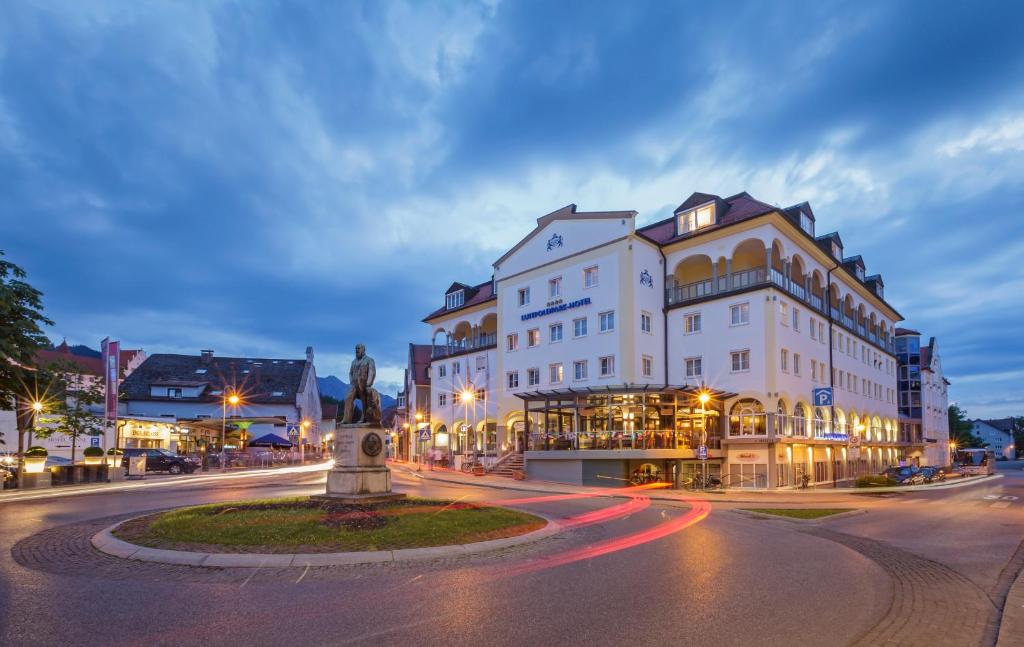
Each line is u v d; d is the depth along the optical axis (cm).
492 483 3356
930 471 4391
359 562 1050
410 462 6475
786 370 3522
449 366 5616
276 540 1147
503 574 988
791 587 930
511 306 4575
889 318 5747
